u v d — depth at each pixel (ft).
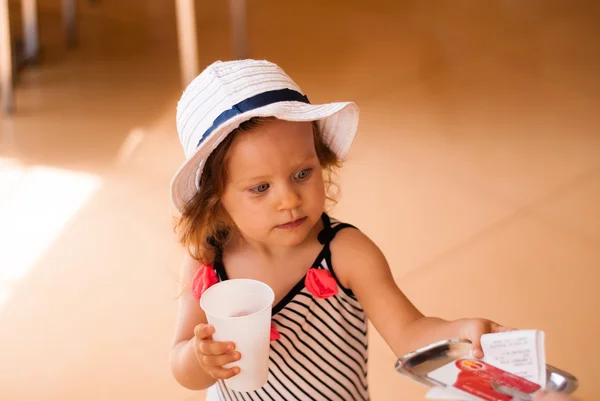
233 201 3.87
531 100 11.51
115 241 9.05
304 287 4.12
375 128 11.05
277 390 4.21
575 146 10.29
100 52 13.83
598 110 11.12
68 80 12.91
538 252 8.38
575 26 13.65
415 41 13.57
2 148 11.00
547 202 9.20
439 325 3.68
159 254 8.82
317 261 4.14
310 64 12.99
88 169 10.45
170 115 11.73
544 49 12.96
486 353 3.10
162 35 14.37
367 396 4.47
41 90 12.61
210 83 3.90
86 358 7.43
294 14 14.99
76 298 8.22
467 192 9.50
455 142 10.60
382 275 4.09
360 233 4.22
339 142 4.37
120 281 8.43
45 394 7.02
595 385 6.64
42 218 9.52
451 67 12.61
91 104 12.14
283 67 12.92
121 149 10.91
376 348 7.32
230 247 4.28
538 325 7.38
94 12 15.35
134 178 10.23
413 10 14.85
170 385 7.07
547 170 9.82
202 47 13.76
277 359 4.15
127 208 9.62
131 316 7.94
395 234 8.83
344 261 4.12
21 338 7.72
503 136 10.66
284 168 3.71
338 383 4.22
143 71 13.10
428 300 7.80
